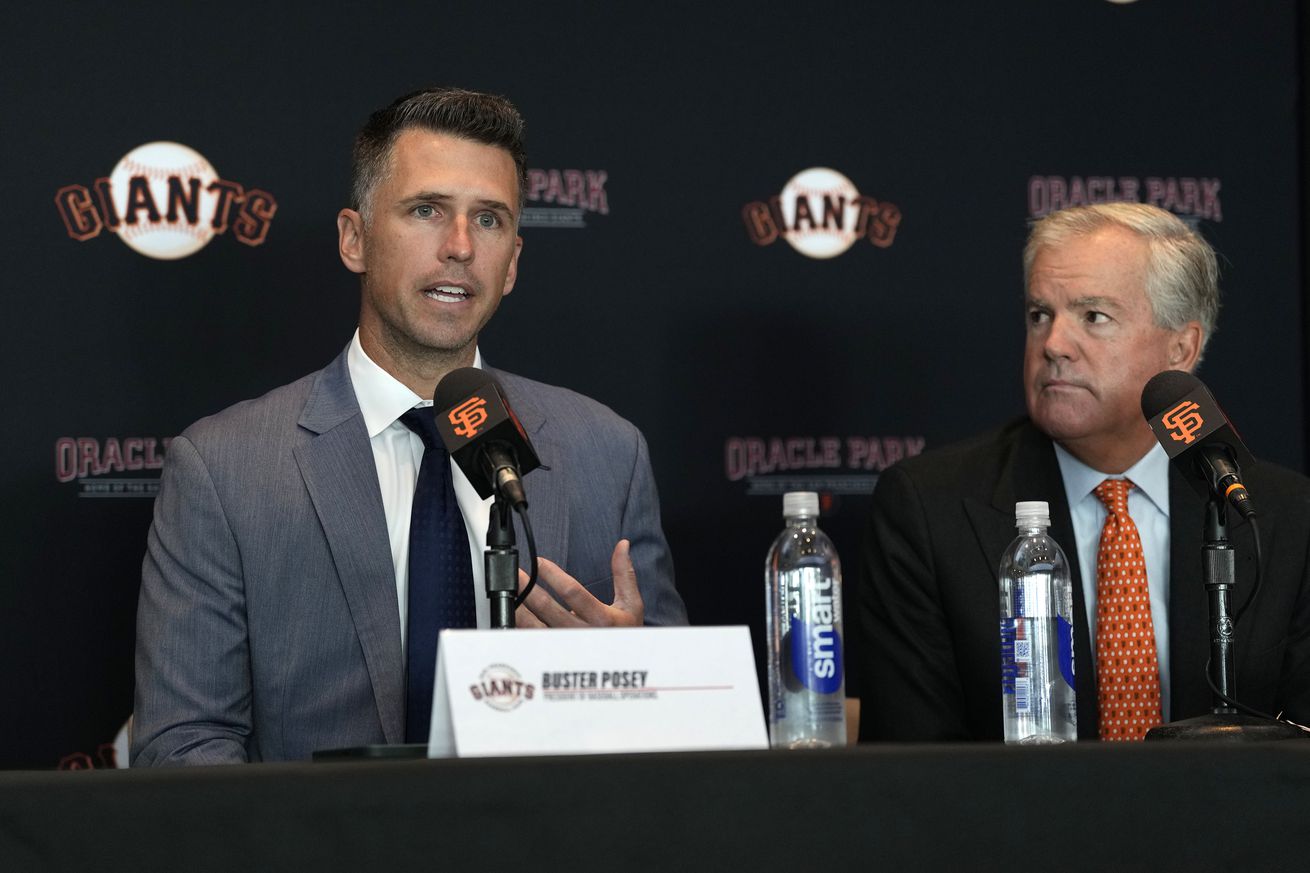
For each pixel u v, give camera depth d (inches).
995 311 208.4
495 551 102.7
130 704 186.1
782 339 203.8
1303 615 154.9
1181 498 158.1
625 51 201.9
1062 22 211.9
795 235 204.8
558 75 200.2
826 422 204.2
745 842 79.0
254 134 192.1
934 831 80.2
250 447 149.3
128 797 76.2
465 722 83.6
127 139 189.2
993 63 210.2
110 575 186.4
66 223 187.2
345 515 146.9
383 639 144.4
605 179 200.7
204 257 190.4
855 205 206.2
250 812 76.4
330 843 76.7
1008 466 165.3
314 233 192.9
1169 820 81.7
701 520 201.2
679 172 202.5
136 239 188.9
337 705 143.6
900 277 206.8
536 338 197.9
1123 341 156.7
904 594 163.5
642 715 86.5
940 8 209.5
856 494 204.4
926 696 160.9
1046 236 161.9
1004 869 80.5
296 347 192.1
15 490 184.4
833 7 207.0
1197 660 152.3
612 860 78.0
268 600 144.4
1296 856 82.1
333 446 150.2
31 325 185.8
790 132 205.3
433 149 148.8
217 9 192.1
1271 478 162.4
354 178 155.0
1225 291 212.4
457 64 197.5
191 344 189.6
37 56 187.3
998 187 209.5
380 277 150.2
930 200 207.9
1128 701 153.4
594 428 163.2
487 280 150.4
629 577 131.1
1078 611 155.9
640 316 200.7
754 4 205.3
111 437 187.2
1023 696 126.2
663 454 200.7
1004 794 80.8
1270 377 212.4
